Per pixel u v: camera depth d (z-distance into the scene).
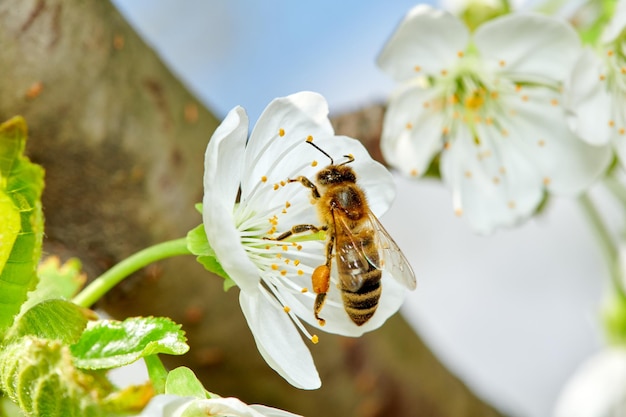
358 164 0.12
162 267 0.12
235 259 0.10
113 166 0.12
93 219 0.12
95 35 0.12
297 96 0.11
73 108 0.11
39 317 0.10
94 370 0.10
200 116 0.12
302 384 0.11
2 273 0.10
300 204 0.12
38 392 0.09
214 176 0.10
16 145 0.09
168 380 0.10
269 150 0.11
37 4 0.11
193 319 0.12
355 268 0.12
